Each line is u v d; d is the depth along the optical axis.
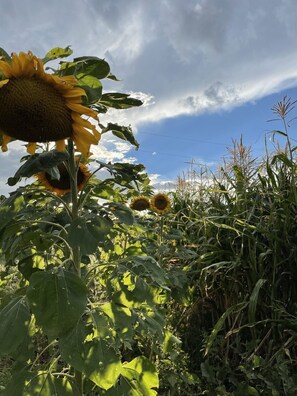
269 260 1.72
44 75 0.83
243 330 1.77
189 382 1.57
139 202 2.13
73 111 0.87
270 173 1.80
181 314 2.06
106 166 1.10
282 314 1.59
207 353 1.70
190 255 1.94
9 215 0.97
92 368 0.84
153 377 1.10
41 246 1.11
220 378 1.58
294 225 1.70
